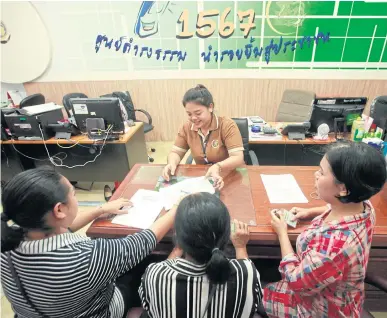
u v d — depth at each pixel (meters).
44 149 2.51
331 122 2.03
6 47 3.46
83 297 0.74
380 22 3.06
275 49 3.32
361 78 3.37
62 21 3.34
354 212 0.73
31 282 0.68
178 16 3.25
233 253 1.01
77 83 3.68
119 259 0.75
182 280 0.62
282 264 0.86
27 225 0.66
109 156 2.44
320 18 3.11
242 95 3.62
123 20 3.30
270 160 2.39
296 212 1.05
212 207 0.61
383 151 1.58
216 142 1.62
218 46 3.37
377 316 1.33
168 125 3.92
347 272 0.70
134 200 1.21
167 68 3.55
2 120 2.31
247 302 0.65
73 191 0.75
